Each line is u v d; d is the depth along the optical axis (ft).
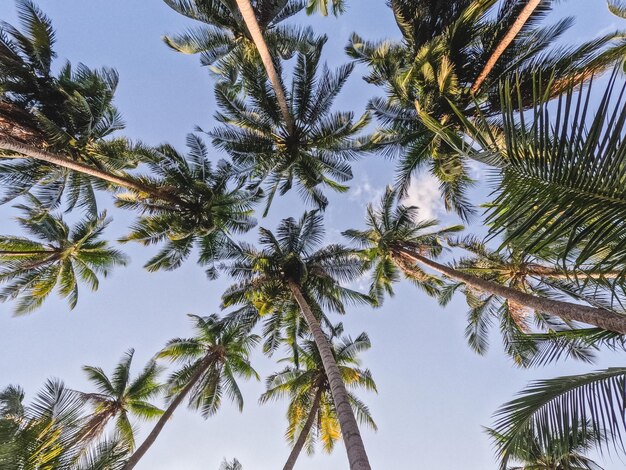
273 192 54.49
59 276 63.72
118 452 27.25
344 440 25.09
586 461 42.16
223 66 47.34
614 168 9.11
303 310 48.60
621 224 9.49
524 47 38.14
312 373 60.70
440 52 38.68
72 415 25.30
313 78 49.01
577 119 9.34
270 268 59.00
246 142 51.42
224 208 59.88
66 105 44.83
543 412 16.33
